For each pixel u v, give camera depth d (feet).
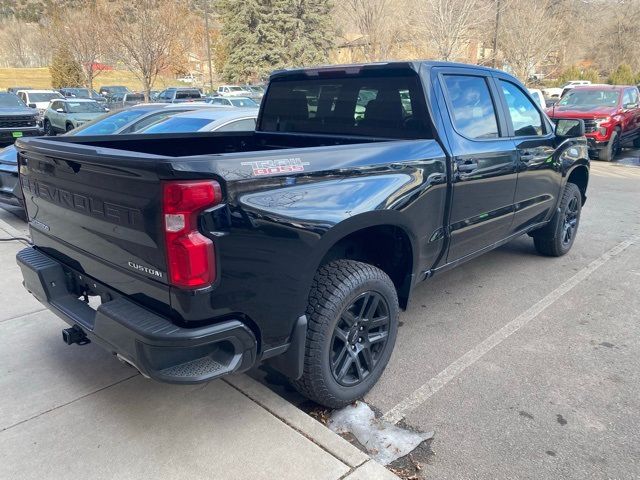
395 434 9.32
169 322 7.50
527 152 14.51
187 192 6.90
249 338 7.89
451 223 11.91
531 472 8.46
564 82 128.16
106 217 8.05
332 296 9.01
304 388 9.35
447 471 8.47
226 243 7.34
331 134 13.20
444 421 9.72
